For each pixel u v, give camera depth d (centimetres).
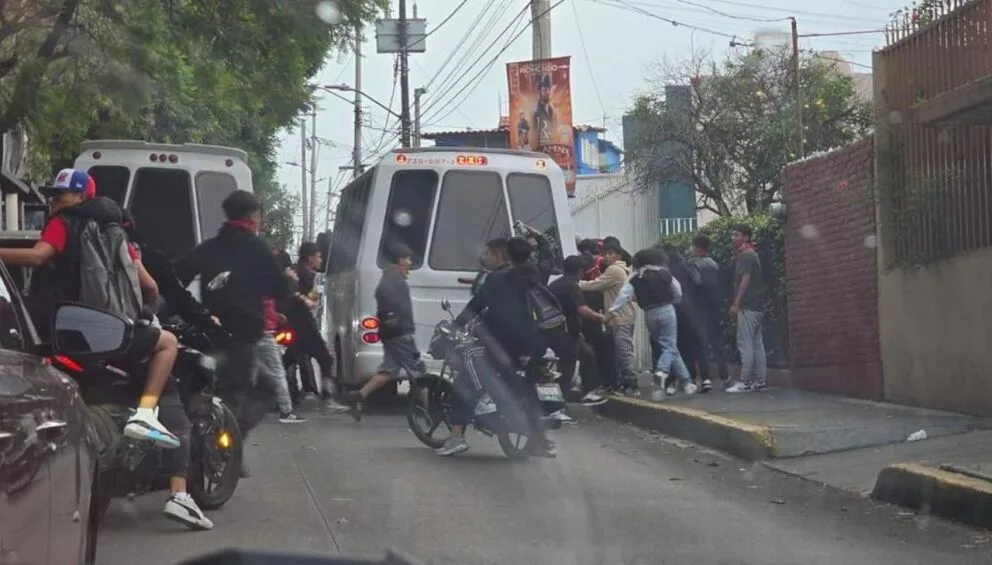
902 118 1401
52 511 456
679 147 3572
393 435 1390
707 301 1723
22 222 3272
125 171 1719
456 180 1648
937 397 1346
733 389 1684
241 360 1002
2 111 1798
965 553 785
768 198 3538
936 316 1341
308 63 1953
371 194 1647
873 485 1013
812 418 1308
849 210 1548
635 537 829
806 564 754
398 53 3853
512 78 2709
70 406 513
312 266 1789
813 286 1655
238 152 1752
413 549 780
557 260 1655
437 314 1625
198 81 1881
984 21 1238
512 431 1188
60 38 1730
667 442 1355
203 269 1000
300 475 1073
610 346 1703
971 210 1274
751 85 3584
